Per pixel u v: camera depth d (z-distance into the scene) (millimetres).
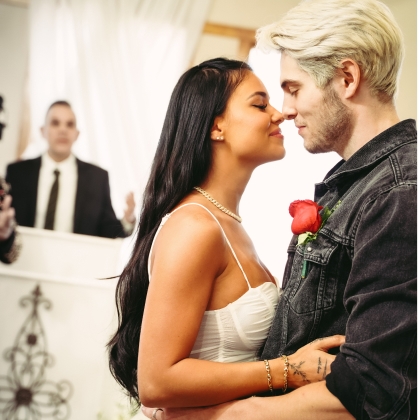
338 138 1236
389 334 907
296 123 1276
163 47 3867
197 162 1369
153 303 1104
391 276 936
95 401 3473
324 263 1137
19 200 3625
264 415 1026
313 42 1178
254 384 1094
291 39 1218
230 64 1434
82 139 3746
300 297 1177
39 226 3625
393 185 1015
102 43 3797
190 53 3891
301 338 1169
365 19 1145
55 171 3686
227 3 4027
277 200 3926
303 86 1226
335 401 953
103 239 3666
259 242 3887
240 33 4020
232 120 1365
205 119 1363
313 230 1184
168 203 1356
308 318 1158
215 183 1401
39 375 3486
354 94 1173
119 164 3750
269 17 4066
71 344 3533
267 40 1281
